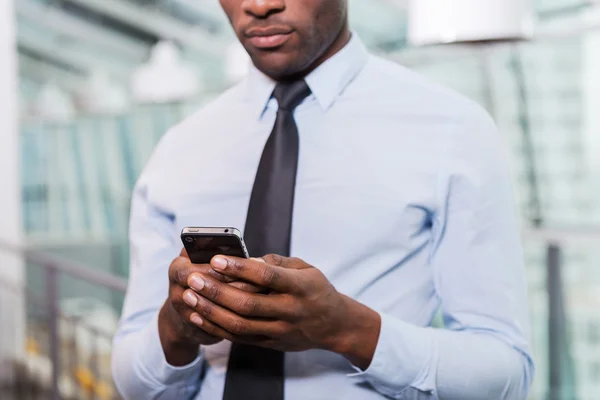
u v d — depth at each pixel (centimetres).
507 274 84
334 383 84
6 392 371
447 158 86
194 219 94
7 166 400
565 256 260
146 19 1080
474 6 257
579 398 817
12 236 400
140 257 97
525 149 730
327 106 92
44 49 1038
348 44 93
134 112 898
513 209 88
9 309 385
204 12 1061
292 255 88
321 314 72
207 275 70
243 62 425
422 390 80
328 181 88
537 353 434
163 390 89
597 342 814
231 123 98
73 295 788
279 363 83
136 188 103
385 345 77
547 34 368
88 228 873
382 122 90
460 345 81
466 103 89
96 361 252
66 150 878
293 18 80
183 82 639
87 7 1043
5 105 399
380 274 86
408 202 86
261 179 88
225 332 73
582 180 794
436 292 89
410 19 279
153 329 87
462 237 85
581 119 782
